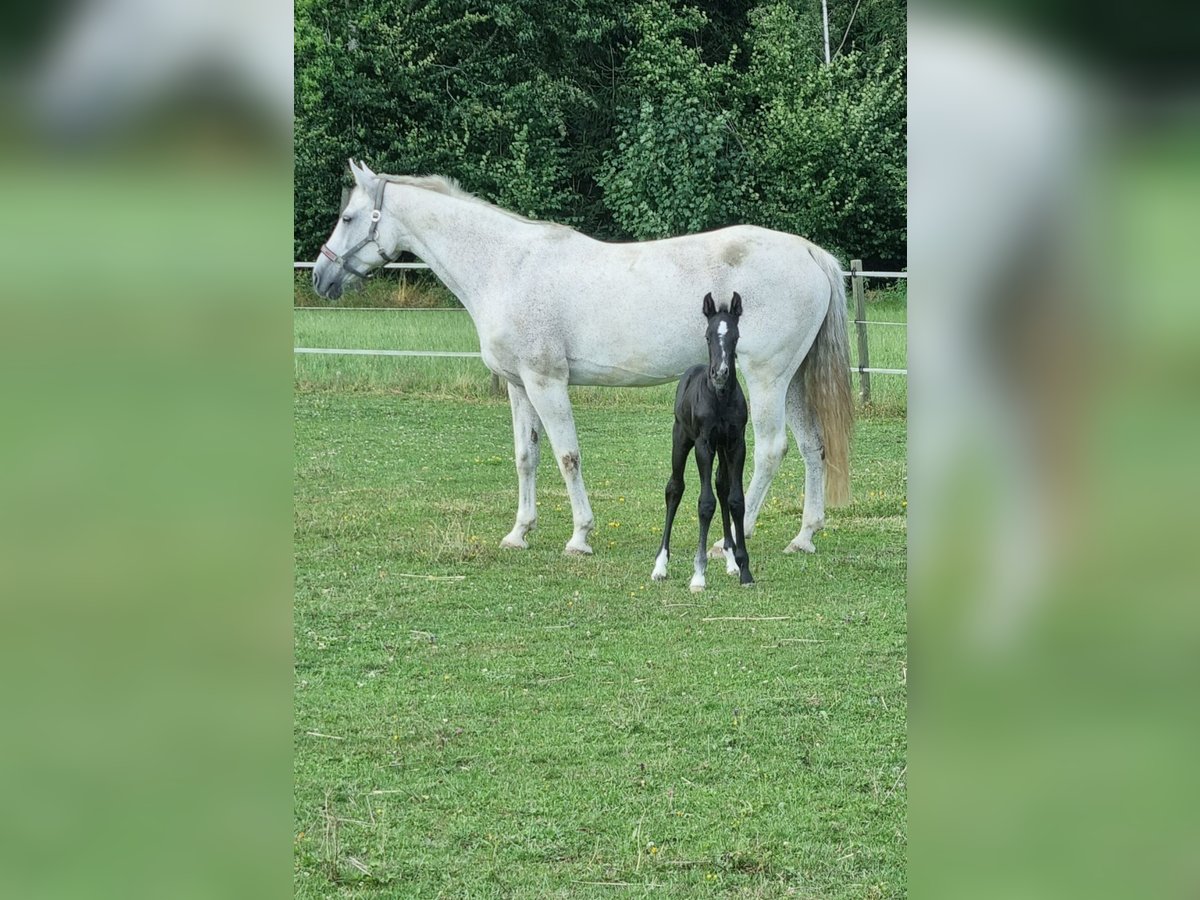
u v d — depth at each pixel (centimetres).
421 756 381
